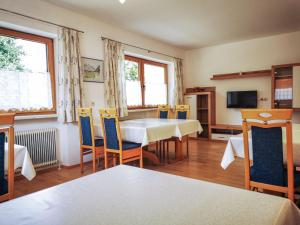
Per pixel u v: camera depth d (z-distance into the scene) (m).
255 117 1.69
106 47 4.27
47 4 3.42
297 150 1.73
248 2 3.52
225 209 0.69
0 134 1.54
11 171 1.56
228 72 6.05
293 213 0.73
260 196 0.78
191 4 3.57
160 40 5.61
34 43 3.46
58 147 3.71
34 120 3.39
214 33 5.09
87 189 0.86
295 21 4.38
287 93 4.87
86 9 3.70
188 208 0.70
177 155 4.11
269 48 5.41
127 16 4.02
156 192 0.82
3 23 3.00
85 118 3.37
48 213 0.68
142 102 5.57
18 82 3.22
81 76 3.81
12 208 0.71
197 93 6.15
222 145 5.33
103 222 0.62
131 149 3.13
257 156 1.76
